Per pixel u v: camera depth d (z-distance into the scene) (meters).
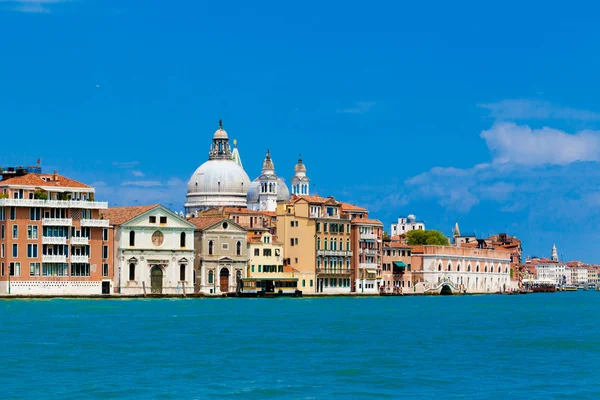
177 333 112.88
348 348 98.38
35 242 189.12
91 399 69.62
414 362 88.00
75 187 196.12
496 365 86.56
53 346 97.88
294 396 71.19
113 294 198.62
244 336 109.94
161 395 71.06
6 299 183.75
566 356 93.31
